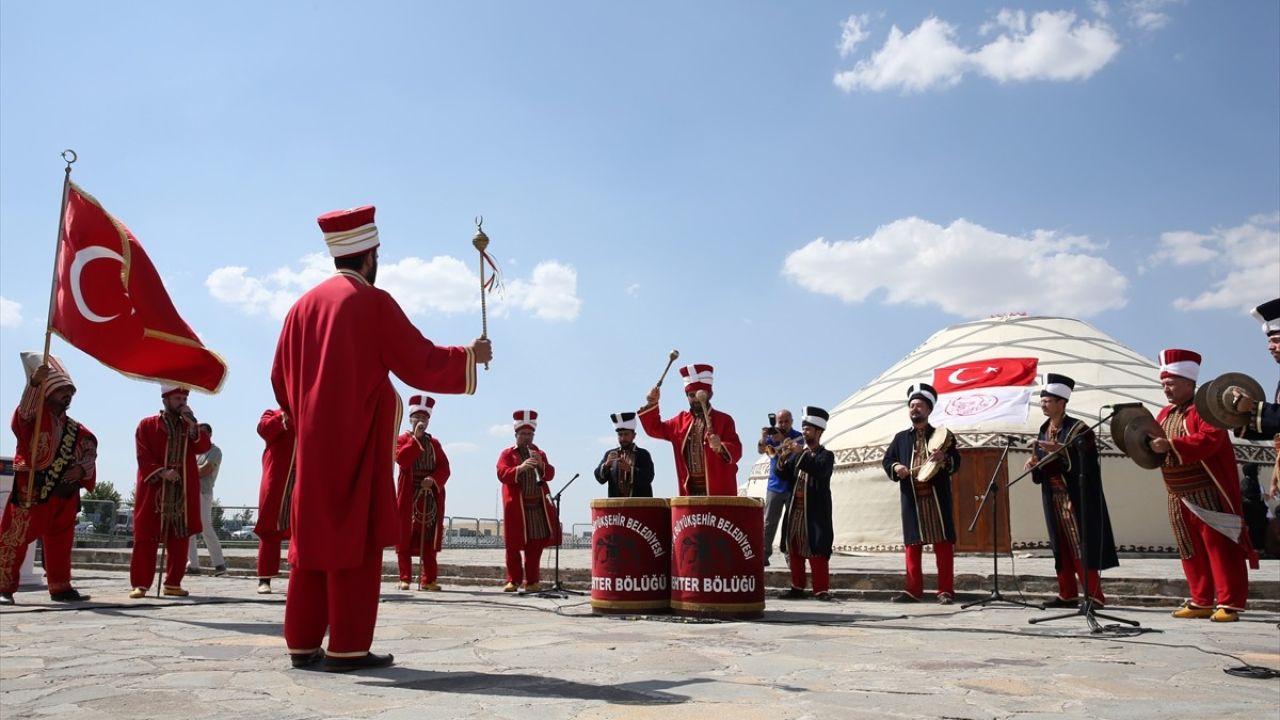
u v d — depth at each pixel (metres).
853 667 4.79
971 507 20.47
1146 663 5.04
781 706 3.70
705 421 9.19
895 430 22.41
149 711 3.59
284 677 4.35
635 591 7.66
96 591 10.23
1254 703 3.91
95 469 8.95
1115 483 20.75
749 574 7.48
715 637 6.10
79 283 7.38
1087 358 24.64
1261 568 14.66
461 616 7.65
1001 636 6.25
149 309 7.58
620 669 4.66
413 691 3.99
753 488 26.53
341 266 4.84
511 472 10.78
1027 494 20.42
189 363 7.74
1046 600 9.60
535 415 11.08
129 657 5.04
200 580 12.83
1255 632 6.68
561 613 7.95
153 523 9.25
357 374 4.51
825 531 10.09
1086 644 5.84
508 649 5.43
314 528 4.39
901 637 6.14
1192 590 8.02
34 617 7.28
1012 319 26.56
